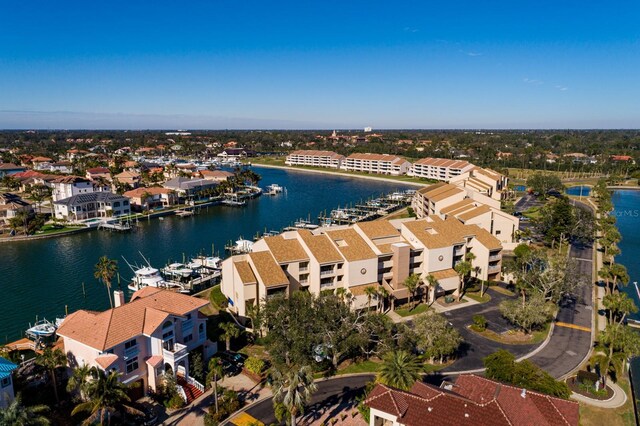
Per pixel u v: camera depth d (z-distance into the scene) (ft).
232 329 253.24
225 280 326.24
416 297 337.31
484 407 161.58
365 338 232.12
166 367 217.97
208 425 187.93
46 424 155.74
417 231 348.79
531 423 156.87
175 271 411.34
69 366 213.46
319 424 190.60
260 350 260.01
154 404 205.16
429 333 239.30
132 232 580.30
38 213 627.05
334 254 313.94
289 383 175.01
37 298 360.89
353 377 231.30
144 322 215.92
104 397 167.73
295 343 223.92
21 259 460.14
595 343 267.18
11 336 298.35
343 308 248.93
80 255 476.13
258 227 618.85
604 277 341.82
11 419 148.25
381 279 328.49
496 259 369.91
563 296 337.52
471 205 466.70
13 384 202.80
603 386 220.23
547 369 238.07
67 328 211.41
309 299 257.34
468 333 280.31
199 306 236.84
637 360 254.27
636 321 299.38
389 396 171.53
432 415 161.89
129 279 408.26
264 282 284.61
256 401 208.64
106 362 193.06
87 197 636.48
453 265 355.36
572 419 160.35
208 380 214.69
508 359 208.44
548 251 454.40
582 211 513.86
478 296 343.05
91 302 354.74
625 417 198.49
